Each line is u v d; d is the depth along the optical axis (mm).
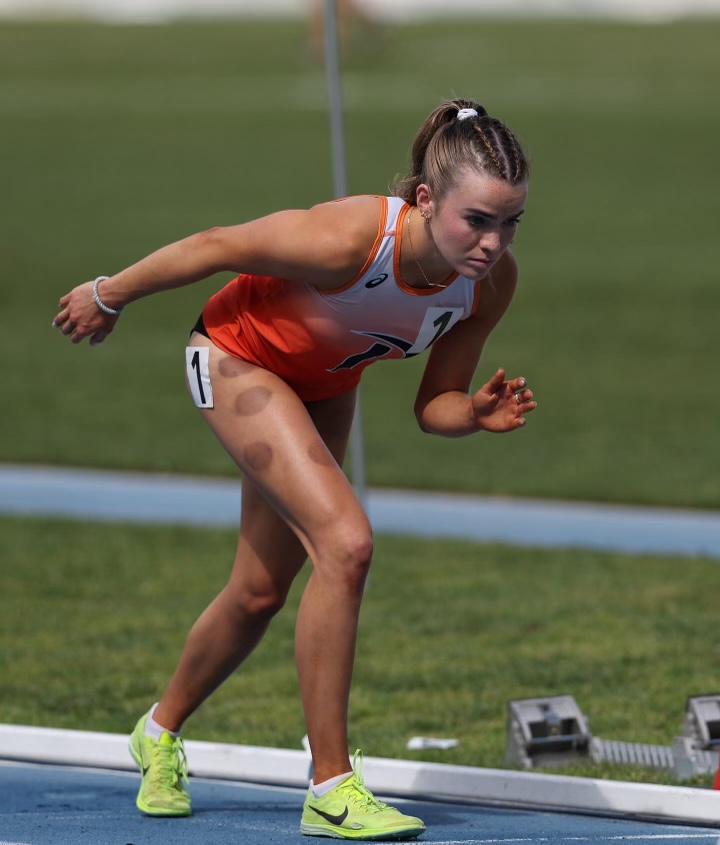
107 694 23297
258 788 17906
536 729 19109
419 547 33594
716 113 152750
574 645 25781
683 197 108875
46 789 17594
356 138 135750
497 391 15531
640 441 46312
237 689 23766
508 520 36500
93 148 132750
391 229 14547
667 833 15648
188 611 28391
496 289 15789
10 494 39406
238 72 194750
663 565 31719
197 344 15789
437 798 17406
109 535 34719
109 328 15836
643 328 67500
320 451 15102
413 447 45969
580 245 91250
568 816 16531
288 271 14727
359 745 20469
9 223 97688
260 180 115000
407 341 15320
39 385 55750
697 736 18750
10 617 28000
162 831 15586
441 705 22594
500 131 14188
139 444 45562
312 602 14828
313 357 15422
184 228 94500
